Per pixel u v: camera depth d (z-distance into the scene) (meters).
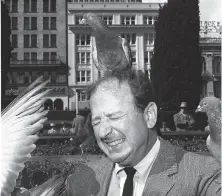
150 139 2.03
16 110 2.08
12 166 1.93
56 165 7.40
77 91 56.78
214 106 4.27
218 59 54.47
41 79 2.16
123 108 1.93
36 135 2.03
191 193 1.91
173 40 29.05
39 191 2.22
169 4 30.06
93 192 2.18
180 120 18.66
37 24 57.75
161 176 1.96
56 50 57.50
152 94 2.03
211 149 3.93
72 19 58.03
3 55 28.89
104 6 58.69
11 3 57.78
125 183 2.03
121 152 1.96
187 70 28.48
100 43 4.02
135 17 59.28
